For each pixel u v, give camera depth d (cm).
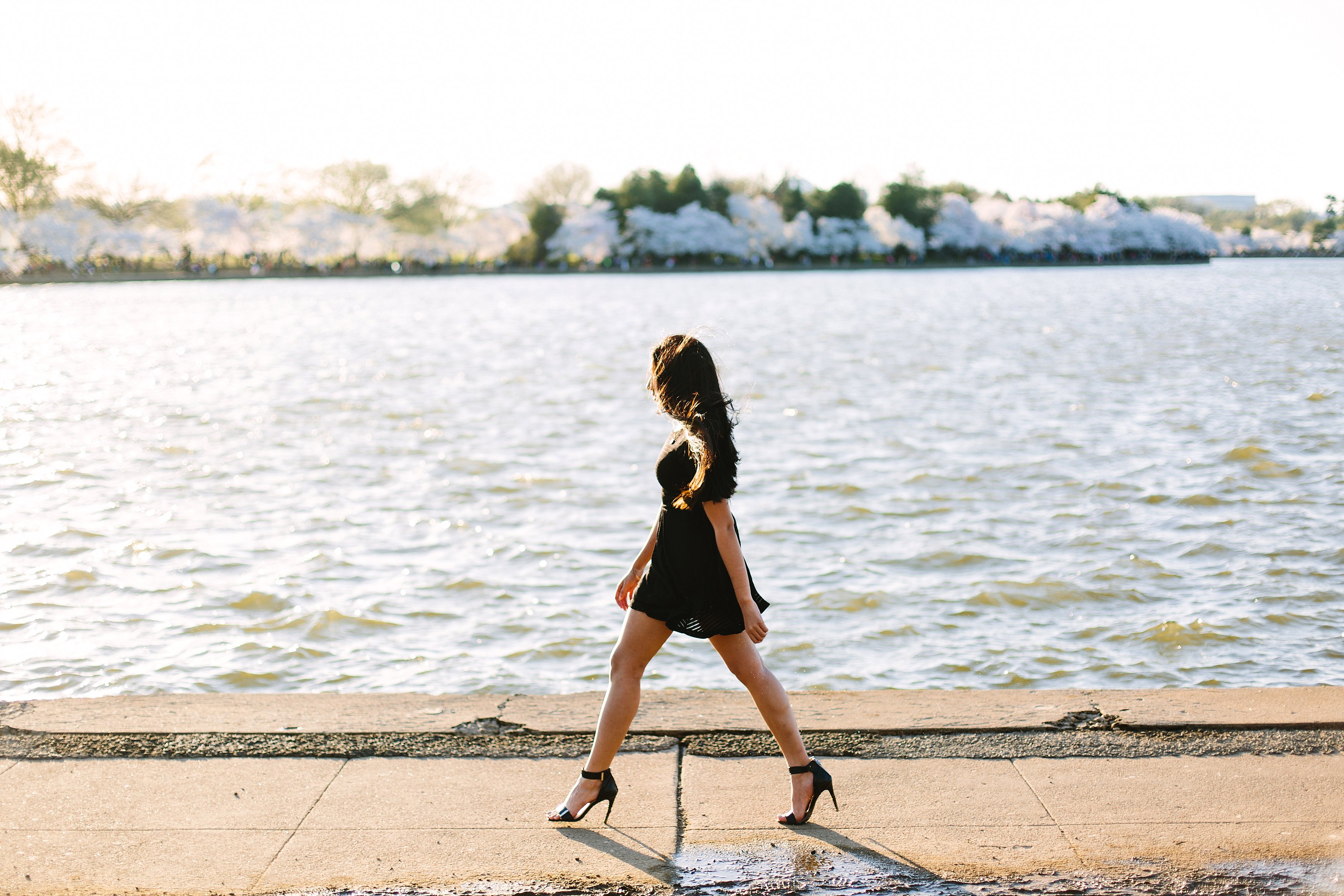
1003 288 8088
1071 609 893
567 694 498
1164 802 386
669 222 12581
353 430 1912
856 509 1241
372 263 11875
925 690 514
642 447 1708
